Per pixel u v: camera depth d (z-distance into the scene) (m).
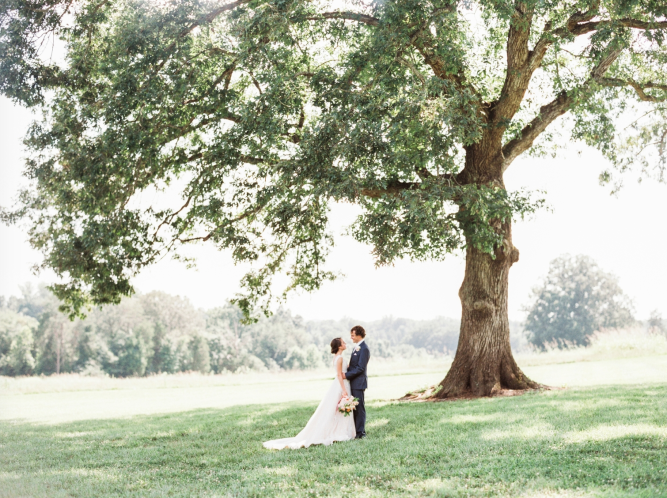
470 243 14.70
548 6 12.72
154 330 104.94
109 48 14.91
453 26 13.01
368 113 12.22
